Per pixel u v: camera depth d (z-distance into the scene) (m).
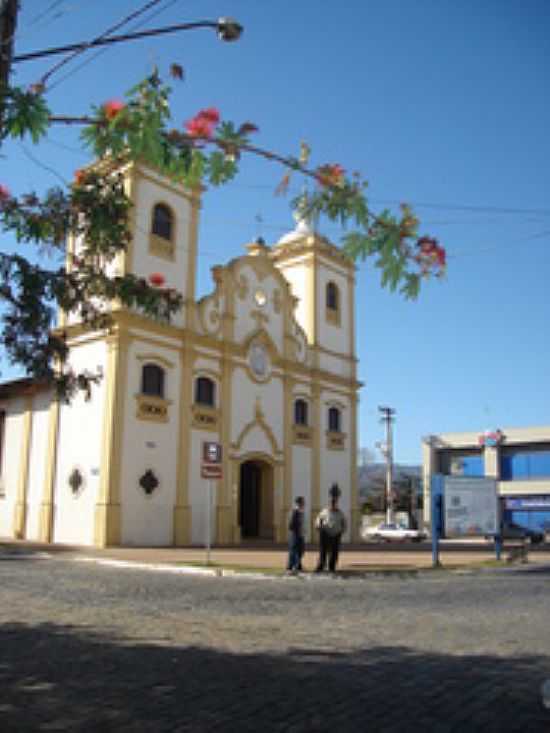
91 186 7.04
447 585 14.26
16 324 6.56
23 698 5.20
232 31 5.11
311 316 33.16
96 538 22.56
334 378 33.28
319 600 11.29
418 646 7.26
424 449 57.12
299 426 30.97
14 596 10.85
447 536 19.17
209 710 4.93
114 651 6.82
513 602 11.38
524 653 6.98
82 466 23.84
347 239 5.02
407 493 71.88
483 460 54.81
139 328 24.30
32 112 4.33
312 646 7.18
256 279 30.09
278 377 30.25
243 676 5.87
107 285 6.97
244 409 28.25
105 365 23.73
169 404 24.98
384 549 26.72
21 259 6.38
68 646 7.05
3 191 6.54
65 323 25.22
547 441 52.03
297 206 5.07
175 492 24.78
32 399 26.94
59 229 6.68
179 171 4.99
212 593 11.84
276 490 29.33
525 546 21.34
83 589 11.90
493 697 5.33
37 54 5.29
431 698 5.28
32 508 25.84
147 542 23.53
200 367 26.64
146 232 25.39
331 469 32.44
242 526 29.12
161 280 7.56
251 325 29.42
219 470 17.48
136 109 4.72
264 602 10.88
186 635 7.73
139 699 5.18
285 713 4.87
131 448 23.52
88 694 5.31
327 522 16.03
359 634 7.97
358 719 4.76
